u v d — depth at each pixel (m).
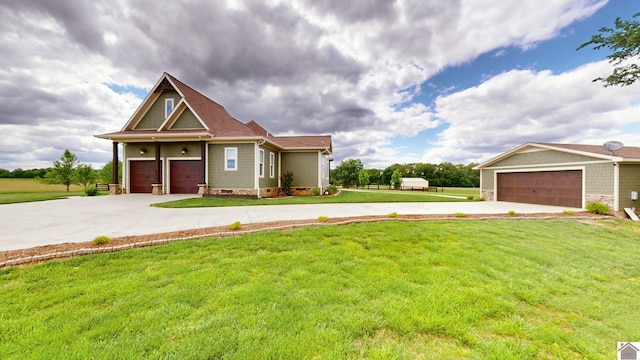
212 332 2.19
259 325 2.30
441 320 2.43
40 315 2.43
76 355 1.92
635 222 8.16
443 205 11.54
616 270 4.05
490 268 3.89
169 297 2.79
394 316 2.48
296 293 2.94
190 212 8.46
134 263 3.78
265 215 7.86
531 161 13.03
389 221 6.90
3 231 5.52
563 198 11.58
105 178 30.17
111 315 2.44
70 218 7.20
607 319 2.67
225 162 13.95
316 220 6.81
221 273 3.45
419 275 3.57
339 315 2.49
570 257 4.57
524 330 2.38
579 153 10.78
